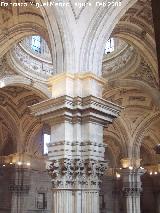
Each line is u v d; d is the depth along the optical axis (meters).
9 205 21.08
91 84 7.82
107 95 18.75
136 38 12.21
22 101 19.81
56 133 7.62
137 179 21.56
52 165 7.40
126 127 21.81
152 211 28.84
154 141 25.91
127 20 11.49
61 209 7.06
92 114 7.50
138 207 21.25
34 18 9.83
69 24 8.26
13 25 10.89
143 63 15.80
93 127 7.57
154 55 12.50
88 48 8.36
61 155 7.31
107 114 7.87
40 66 18.06
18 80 17.03
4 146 22.00
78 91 7.79
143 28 11.82
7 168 21.53
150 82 16.11
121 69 16.95
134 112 21.06
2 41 11.66
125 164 21.77
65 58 8.03
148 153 27.75
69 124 7.58
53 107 7.68
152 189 29.16
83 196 7.22
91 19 8.56
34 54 17.70
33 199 21.89
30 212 21.42
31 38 17.91
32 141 21.56
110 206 27.50
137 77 16.66
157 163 27.12
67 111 7.52
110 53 17.53
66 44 8.09
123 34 12.01
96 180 7.32
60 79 7.91
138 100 19.98
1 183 21.56
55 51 8.24
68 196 7.16
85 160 7.32
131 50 16.03
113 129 22.50
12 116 20.36
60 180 7.21
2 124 21.36
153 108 20.47
